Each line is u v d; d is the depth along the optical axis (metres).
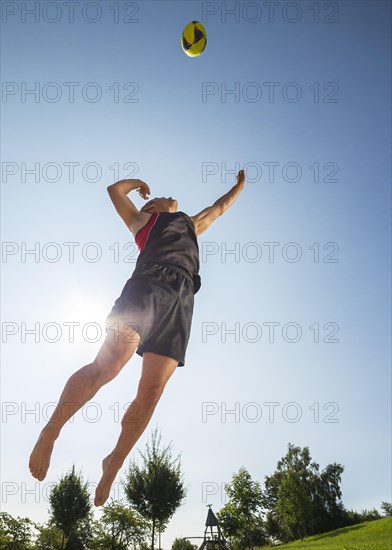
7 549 27.44
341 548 33.50
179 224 3.05
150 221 3.04
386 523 50.50
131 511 30.97
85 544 31.27
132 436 2.46
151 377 2.56
